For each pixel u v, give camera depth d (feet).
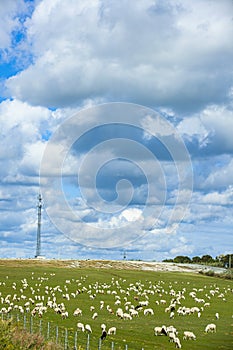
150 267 577.84
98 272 485.97
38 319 222.07
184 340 190.70
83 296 316.40
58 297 307.99
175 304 290.35
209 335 202.08
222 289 392.27
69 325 210.38
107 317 237.66
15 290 337.11
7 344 127.75
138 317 242.17
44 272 457.27
